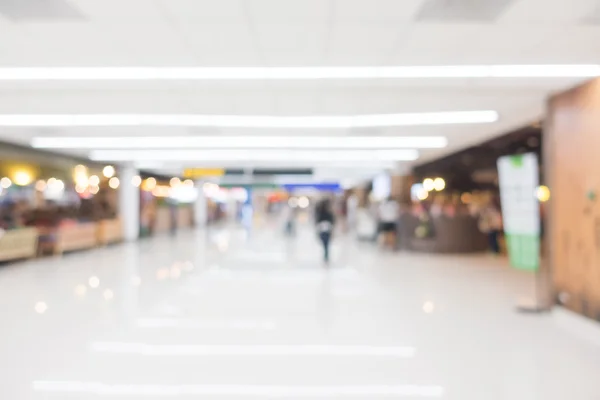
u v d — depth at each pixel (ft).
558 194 21.42
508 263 40.16
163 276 32.55
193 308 22.62
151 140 38.60
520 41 15.60
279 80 20.07
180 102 24.52
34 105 25.36
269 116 28.40
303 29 14.51
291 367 14.57
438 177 62.49
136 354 15.79
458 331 18.76
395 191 66.95
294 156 50.72
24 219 45.83
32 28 14.57
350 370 14.34
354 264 39.42
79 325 19.45
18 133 35.14
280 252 48.70
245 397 12.34
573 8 13.12
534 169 25.27
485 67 18.25
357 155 50.03
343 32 14.78
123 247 53.78
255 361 15.11
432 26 14.30
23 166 47.11
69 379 13.55
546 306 22.15
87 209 56.03
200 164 60.44
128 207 60.95
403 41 15.57
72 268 36.55
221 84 20.80
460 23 14.07
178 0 12.55
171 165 61.26
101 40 15.57
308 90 21.86
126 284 29.27
